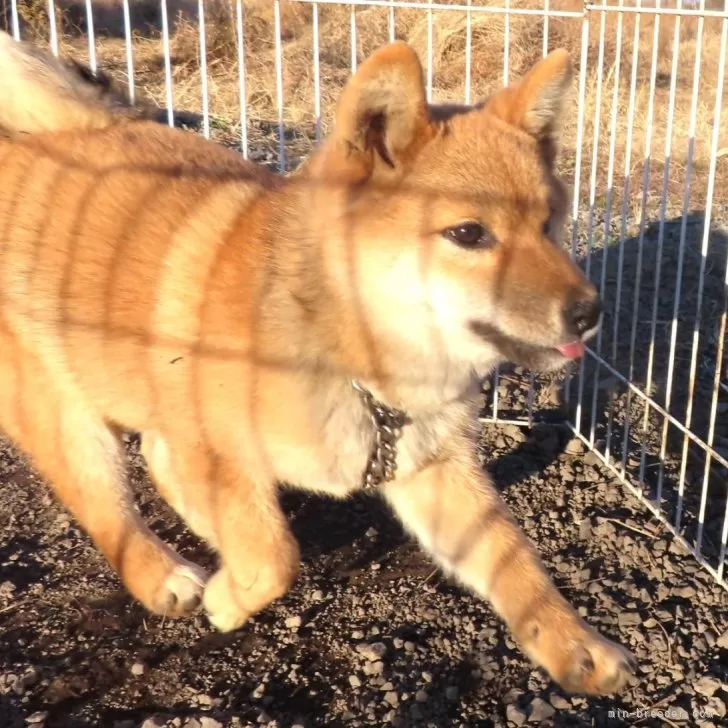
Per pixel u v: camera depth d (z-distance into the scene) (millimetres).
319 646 643
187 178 639
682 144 1721
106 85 717
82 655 627
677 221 1425
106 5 2602
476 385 637
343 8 2318
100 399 649
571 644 565
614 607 672
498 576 603
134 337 599
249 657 632
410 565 728
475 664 628
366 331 562
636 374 1014
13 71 684
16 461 845
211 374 568
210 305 569
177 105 1770
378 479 615
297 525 771
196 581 663
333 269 553
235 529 586
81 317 623
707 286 1219
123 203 628
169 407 597
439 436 629
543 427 909
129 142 667
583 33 814
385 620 667
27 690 594
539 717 581
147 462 769
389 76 528
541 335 539
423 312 558
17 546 731
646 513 784
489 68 1988
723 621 660
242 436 576
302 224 575
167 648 638
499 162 554
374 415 589
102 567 715
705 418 933
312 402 567
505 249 545
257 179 654
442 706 594
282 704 593
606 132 1720
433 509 640
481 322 558
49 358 652
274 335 556
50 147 672
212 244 588
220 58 2051
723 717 585
